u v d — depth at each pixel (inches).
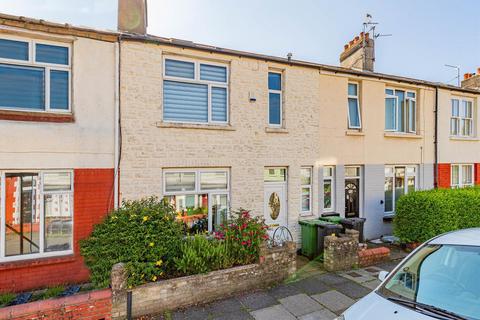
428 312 114.0
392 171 437.4
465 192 360.5
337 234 312.7
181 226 243.9
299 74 363.3
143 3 312.8
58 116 254.8
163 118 300.5
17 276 238.4
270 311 203.3
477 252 134.2
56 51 263.4
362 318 118.7
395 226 356.8
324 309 206.1
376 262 297.0
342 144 390.3
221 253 231.9
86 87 265.4
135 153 279.6
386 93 436.8
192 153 303.6
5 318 162.1
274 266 246.2
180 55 305.1
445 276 131.8
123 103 276.7
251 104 335.3
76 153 260.4
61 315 173.2
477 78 547.5
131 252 205.5
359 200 409.4
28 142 245.3
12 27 240.8
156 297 199.9
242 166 328.5
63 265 251.8
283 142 351.9
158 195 287.7
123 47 277.7
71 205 261.4
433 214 321.7
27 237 250.1
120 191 273.4
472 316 109.8
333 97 385.4
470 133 516.7
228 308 207.5
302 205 371.2
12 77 249.6
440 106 472.1
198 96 317.7
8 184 245.0
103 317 183.5
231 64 326.6
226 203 325.7
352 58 503.2
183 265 218.4
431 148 462.0
